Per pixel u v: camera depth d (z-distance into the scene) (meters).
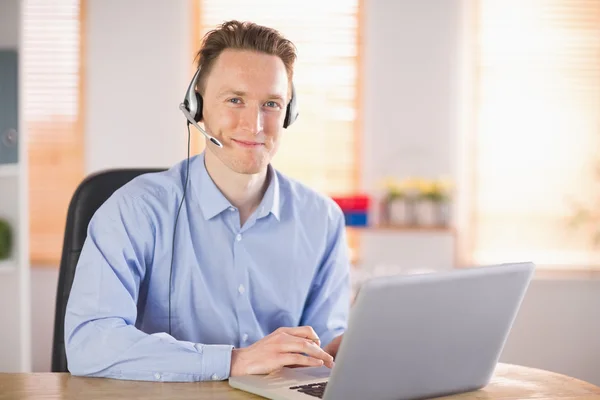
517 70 3.70
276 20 3.67
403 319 1.16
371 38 3.65
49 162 3.75
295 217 1.78
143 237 1.63
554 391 1.36
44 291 3.74
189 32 3.69
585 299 3.69
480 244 3.74
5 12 3.08
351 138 3.70
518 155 3.72
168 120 3.71
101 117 3.71
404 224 3.45
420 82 3.66
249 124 1.58
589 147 3.72
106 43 3.69
